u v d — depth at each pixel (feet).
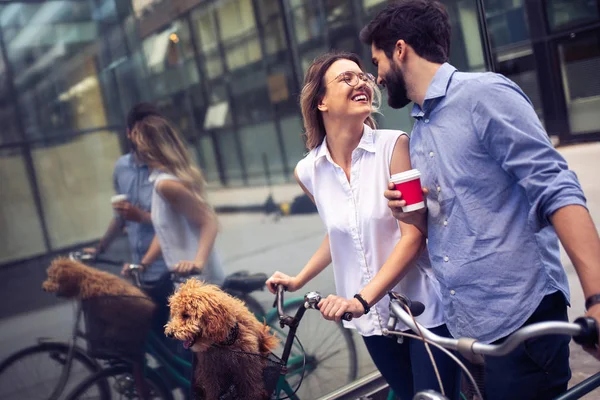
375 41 5.67
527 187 4.70
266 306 10.39
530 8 16.43
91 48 8.78
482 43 11.36
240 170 10.75
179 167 9.61
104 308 8.63
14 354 8.00
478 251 5.14
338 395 9.66
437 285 6.18
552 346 5.10
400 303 4.99
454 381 6.26
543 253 5.04
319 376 9.87
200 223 9.86
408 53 5.47
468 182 5.14
